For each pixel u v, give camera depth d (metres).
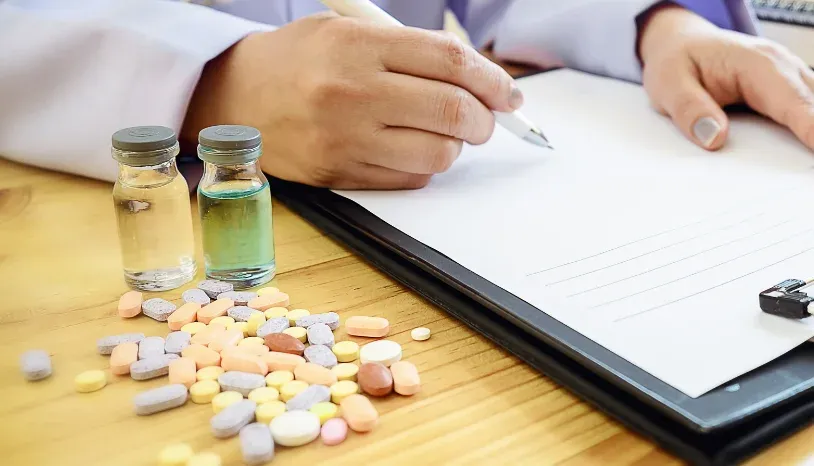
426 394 0.38
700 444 0.32
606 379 0.35
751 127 0.70
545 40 0.93
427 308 0.46
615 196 0.56
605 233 0.50
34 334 0.43
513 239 0.49
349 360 0.41
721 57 0.72
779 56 0.70
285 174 0.62
